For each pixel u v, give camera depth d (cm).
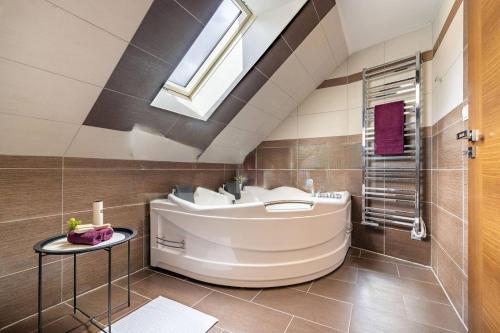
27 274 142
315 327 132
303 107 290
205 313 144
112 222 186
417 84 211
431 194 209
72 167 162
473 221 102
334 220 199
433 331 128
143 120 176
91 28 109
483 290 92
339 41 232
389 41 235
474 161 101
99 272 177
